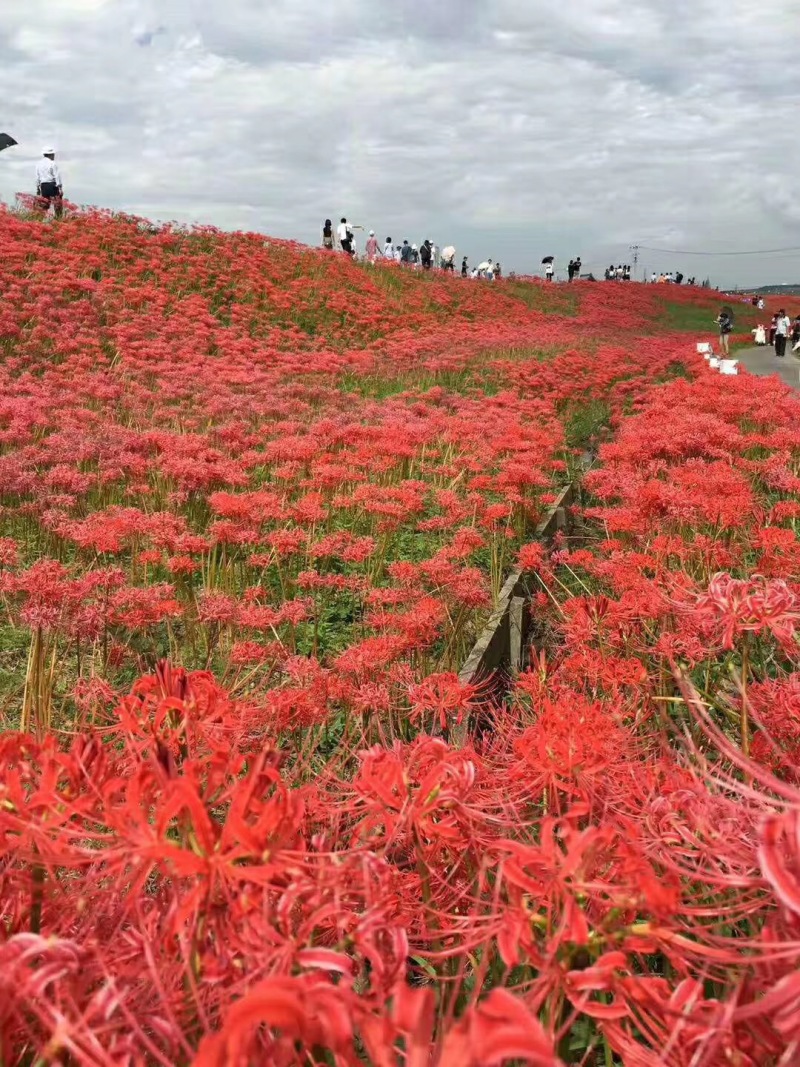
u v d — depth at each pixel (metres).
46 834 1.23
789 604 1.84
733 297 57.28
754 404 11.46
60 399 9.66
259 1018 0.79
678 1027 1.06
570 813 1.24
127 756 1.56
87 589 4.06
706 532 5.71
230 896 1.08
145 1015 1.12
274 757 1.32
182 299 19.48
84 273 18.56
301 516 6.17
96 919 1.27
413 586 5.60
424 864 1.45
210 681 1.52
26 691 3.71
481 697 4.58
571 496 9.31
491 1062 0.74
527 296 36.62
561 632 4.65
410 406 11.48
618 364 19.48
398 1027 0.82
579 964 1.21
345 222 30.69
